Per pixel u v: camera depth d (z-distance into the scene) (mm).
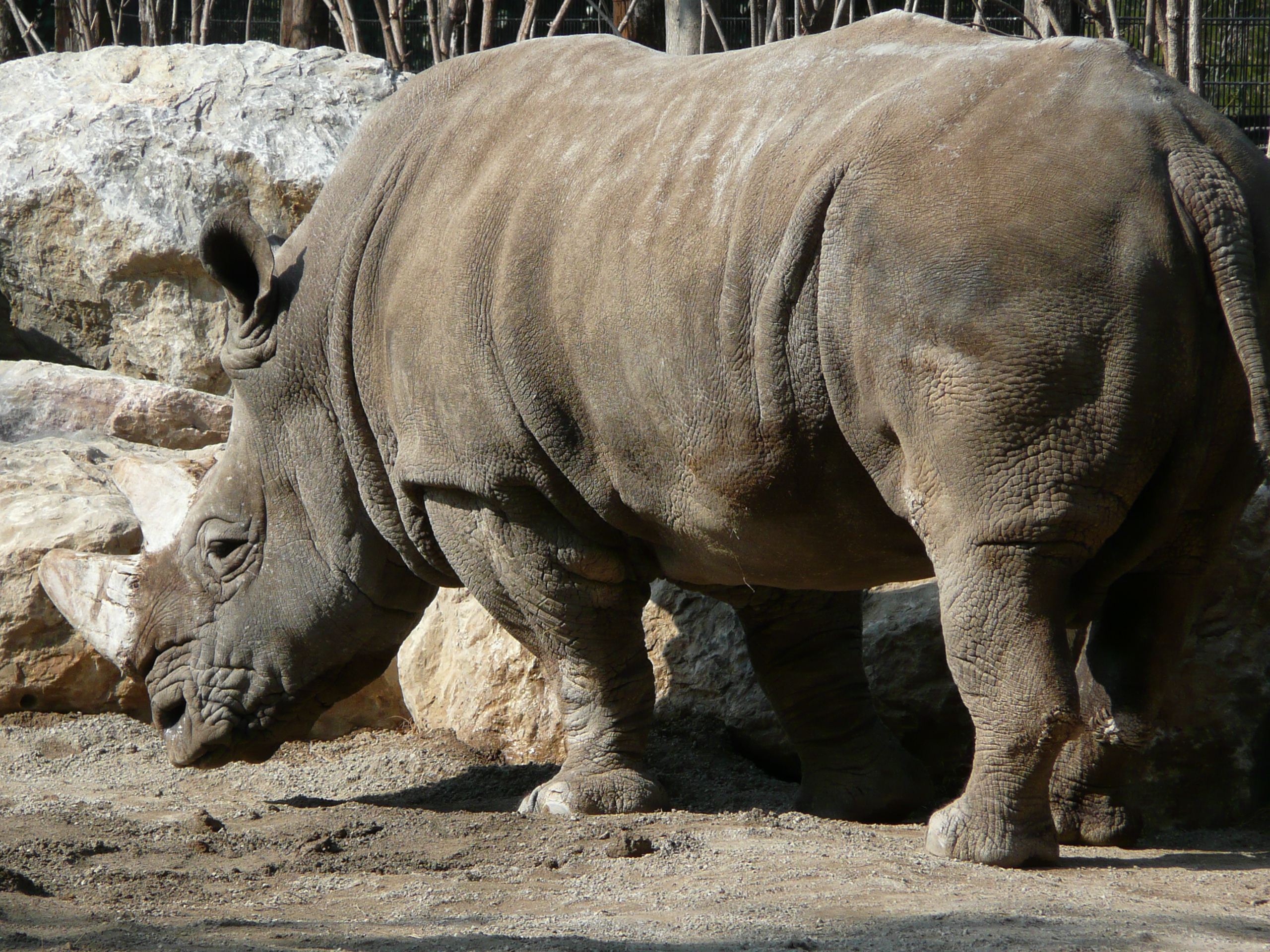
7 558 17656
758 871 10000
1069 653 9547
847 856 10383
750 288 10273
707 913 8836
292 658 14625
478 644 16797
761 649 13633
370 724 17859
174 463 18156
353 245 13484
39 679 17734
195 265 22125
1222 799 12844
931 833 10359
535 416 11867
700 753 15578
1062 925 8289
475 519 13000
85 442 20125
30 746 17062
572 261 11469
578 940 8195
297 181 22000
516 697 16469
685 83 11711
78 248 22516
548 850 11141
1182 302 9188
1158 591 10500
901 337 9477
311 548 14422
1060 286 9133
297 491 14406
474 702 16719
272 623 14578
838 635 13523
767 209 10227
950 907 8758
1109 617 10781
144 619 14922
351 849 11609
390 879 10461
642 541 12773
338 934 8594
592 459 11836
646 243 10938
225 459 14914
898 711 14328
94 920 9133
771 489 10633
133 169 22422
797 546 11031
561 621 13008
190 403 21156
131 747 17188
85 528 17766
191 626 14797
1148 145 9328
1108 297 9102
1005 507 9297
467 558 13258
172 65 23359
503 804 14109
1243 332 9117
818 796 13430
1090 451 9164
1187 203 9227
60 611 15922
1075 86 9562
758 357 10227
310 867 10898
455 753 16641
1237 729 12875
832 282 9781
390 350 13109
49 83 23469
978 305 9211
